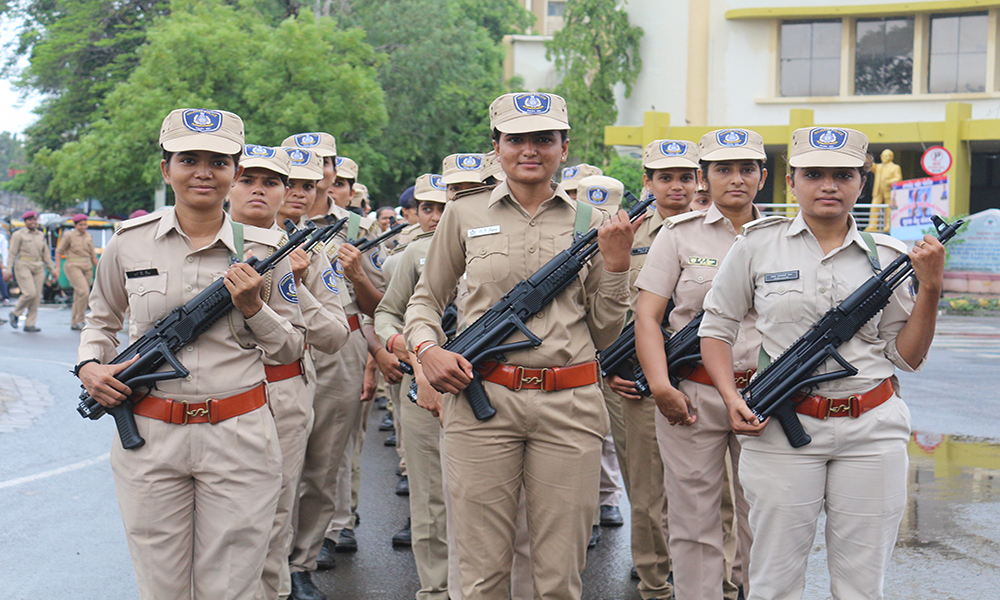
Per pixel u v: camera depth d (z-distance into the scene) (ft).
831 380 10.44
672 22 91.66
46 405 31.27
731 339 11.35
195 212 11.00
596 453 11.21
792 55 89.45
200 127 10.78
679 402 12.85
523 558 12.74
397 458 25.77
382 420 31.76
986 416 29.07
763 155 13.73
